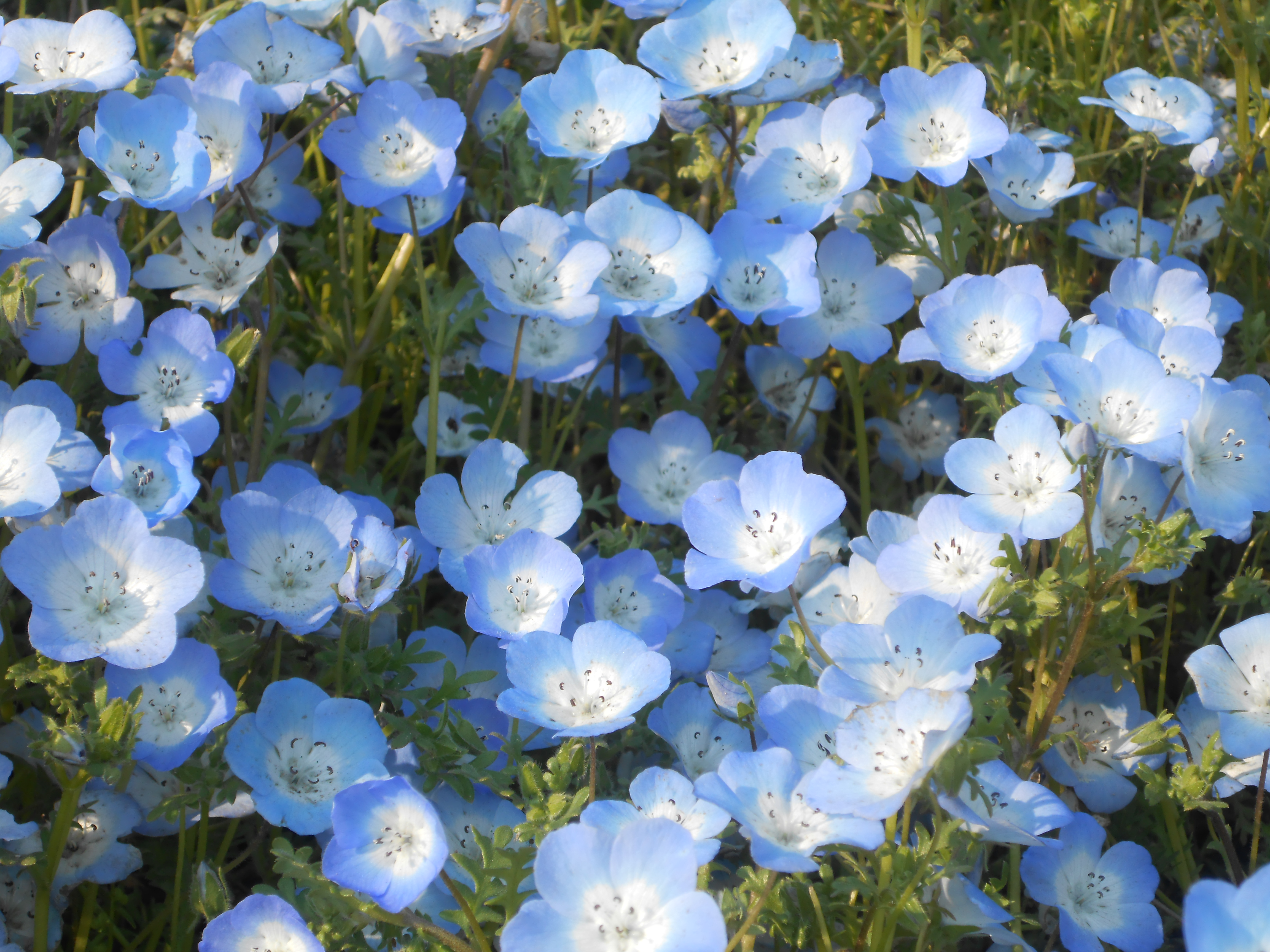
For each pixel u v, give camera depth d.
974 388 0.66
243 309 0.64
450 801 0.57
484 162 0.68
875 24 0.73
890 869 0.54
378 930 0.55
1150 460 0.58
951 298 0.61
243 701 0.58
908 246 0.64
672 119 0.66
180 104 0.62
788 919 0.55
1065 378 0.58
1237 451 0.59
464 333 0.65
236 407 0.65
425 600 0.65
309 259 0.66
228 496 0.63
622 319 0.64
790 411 0.67
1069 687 0.60
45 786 0.59
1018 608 0.57
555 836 0.53
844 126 0.65
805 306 0.63
